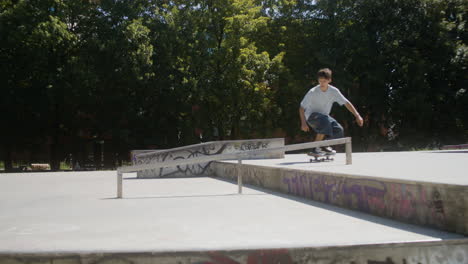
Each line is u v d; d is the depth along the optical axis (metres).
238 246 2.10
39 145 26.81
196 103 25.84
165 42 24.06
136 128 26.02
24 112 23.69
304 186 4.55
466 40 27.33
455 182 2.53
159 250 2.04
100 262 2.02
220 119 27.67
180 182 7.29
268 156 9.56
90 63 22.62
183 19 25.44
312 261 2.09
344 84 26.31
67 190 5.87
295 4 28.88
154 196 4.98
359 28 27.02
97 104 24.52
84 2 23.86
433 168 3.91
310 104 6.32
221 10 26.75
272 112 28.58
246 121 27.48
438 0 25.95
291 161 6.83
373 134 28.11
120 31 22.50
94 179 8.09
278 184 5.34
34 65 21.98
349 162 5.21
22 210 3.84
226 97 25.94
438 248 2.22
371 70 26.19
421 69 25.11
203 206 3.95
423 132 27.02
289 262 2.08
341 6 27.16
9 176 9.02
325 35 27.19
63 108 24.58
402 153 8.54
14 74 22.61
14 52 22.03
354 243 2.15
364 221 2.97
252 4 27.81
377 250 2.14
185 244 2.21
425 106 24.98
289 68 29.61
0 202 4.50
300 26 28.75
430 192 2.63
